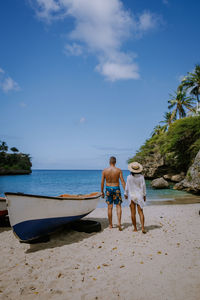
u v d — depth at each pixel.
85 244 4.53
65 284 2.87
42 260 3.71
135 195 5.19
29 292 2.69
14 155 115.06
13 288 2.79
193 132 22.81
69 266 3.45
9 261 3.69
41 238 4.70
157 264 3.42
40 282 2.94
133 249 4.16
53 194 18.91
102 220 6.93
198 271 3.12
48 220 4.59
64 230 5.65
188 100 36.00
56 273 3.20
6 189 24.25
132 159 32.84
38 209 4.39
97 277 3.05
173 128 24.52
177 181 24.94
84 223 6.04
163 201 12.17
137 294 2.58
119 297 2.53
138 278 2.97
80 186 27.98
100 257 3.81
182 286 2.72
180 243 4.46
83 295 2.60
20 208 4.17
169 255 3.79
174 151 24.64
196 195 15.00
